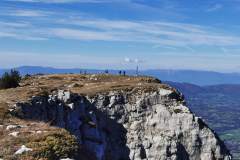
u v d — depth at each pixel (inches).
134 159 3376.0
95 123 3097.9
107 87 3745.1
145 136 3476.9
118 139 3437.5
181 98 3740.2
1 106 1777.8
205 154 3422.7
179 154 3415.4
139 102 3612.2
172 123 3503.9
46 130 1196.5
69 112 2731.3
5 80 3184.1
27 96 2317.9
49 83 4111.7
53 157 998.4
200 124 3511.3
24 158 962.1
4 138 1111.6
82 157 1059.9
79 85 3978.8
